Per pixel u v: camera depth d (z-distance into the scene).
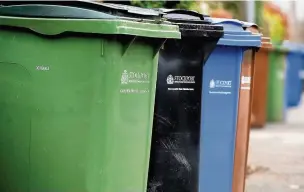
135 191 5.52
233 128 6.58
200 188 6.49
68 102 5.15
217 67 6.45
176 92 6.16
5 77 5.28
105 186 5.18
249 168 9.76
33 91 5.21
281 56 15.84
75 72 5.12
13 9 5.27
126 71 5.24
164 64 6.11
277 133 14.10
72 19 5.06
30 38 5.19
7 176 5.35
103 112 5.11
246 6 12.61
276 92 15.91
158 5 9.01
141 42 5.36
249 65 6.83
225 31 6.42
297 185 8.81
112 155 5.20
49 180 5.23
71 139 5.16
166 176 6.20
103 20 4.97
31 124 5.23
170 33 5.46
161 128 6.15
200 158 6.43
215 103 6.46
